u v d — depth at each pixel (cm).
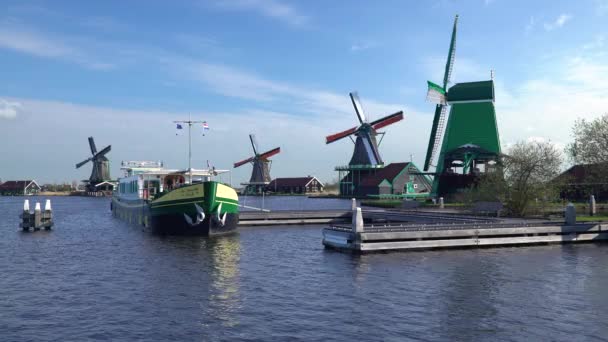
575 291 2320
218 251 3691
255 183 19362
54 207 12100
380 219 5719
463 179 9156
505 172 5506
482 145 9062
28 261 3341
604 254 3350
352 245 3428
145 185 5722
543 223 3950
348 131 14512
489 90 9062
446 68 10169
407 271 2781
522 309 2033
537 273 2714
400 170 13288
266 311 2053
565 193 7338
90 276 2803
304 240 4372
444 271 2773
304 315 1991
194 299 2258
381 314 1986
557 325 1833
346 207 10444
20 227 5609
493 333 1752
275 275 2773
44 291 2439
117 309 2103
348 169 14638
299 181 19850
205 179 5750
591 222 4075
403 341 1680
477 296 2239
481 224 3769
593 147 5547
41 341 1712
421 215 5059
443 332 1766
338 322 1895
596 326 1820
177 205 4541
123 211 7094
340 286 2464
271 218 5981
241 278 2705
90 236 4909
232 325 1873
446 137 9431
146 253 3634
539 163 5425
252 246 3962
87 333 1794
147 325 1883
